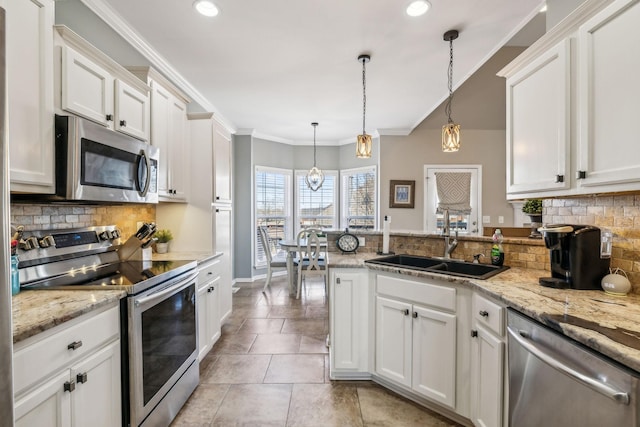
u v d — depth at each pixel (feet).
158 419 5.55
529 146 5.35
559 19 6.06
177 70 9.70
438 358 5.99
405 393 6.73
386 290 6.84
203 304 8.11
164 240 9.16
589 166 4.18
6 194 2.65
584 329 3.28
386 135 16.98
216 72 9.84
